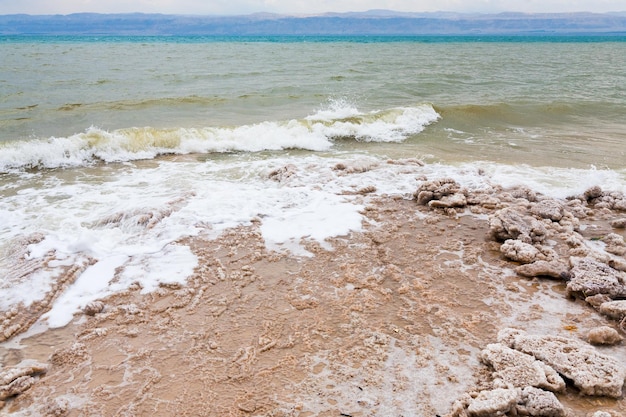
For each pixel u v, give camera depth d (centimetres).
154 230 631
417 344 412
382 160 1009
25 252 562
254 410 339
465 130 1337
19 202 736
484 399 332
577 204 747
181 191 789
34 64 2869
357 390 358
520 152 1091
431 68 3147
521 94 1972
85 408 341
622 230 665
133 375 376
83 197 761
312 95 1833
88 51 4562
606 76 2772
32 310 461
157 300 482
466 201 738
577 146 1152
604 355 378
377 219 688
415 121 1388
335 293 496
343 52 5212
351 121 1316
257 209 712
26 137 1141
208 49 5444
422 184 770
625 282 492
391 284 514
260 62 3450
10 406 344
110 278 520
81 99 1658
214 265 552
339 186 823
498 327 437
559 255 578
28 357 398
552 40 13688
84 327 439
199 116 1431
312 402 346
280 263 559
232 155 1051
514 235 607
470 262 564
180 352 403
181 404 345
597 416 319
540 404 326
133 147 1042
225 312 462
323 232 641
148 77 2305
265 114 1484
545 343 394
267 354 400
